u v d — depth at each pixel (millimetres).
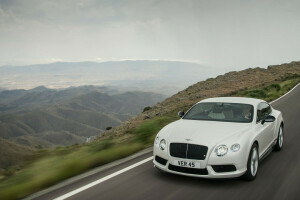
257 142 5727
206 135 5234
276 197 4602
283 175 5703
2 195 5012
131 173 5863
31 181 5707
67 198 4652
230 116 6117
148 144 8906
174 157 5203
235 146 5031
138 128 10180
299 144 8391
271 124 6875
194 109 6660
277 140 7453
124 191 4902
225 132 5352
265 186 5109
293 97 23094
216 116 6168
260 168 6215
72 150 9453
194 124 5824
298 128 10875
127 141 9375
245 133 5438
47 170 6199
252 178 5371
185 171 5164
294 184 5184
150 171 5957
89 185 5230
